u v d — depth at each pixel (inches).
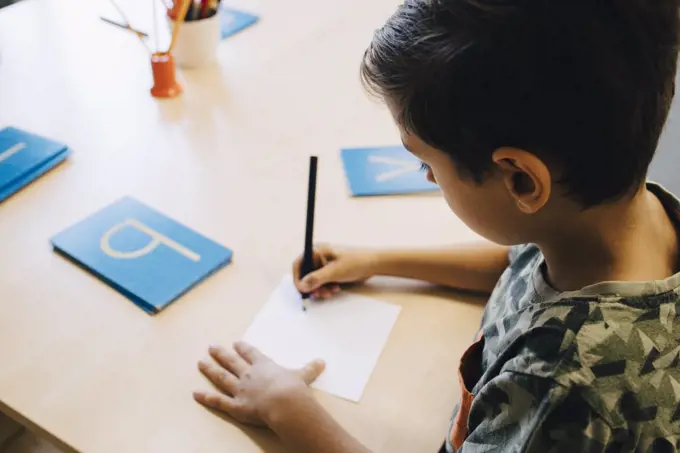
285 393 27.9
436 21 20.9
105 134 43.3
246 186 39.9
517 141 20.6
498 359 24.9
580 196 21.7
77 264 34.1
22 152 40.3
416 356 31.0
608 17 19.2
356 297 33.8
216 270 34.4
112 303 32.3
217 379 29.1
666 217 25.4
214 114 45.9
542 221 23.3
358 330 32.1
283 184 40.3
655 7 19.7
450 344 31.7
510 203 23.1
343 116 46.4
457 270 34.6
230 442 27.1
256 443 27.2
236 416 27.9
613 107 19.9
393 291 34.4
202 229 36.7
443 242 37.0
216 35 50.0
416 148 23.9
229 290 33.4
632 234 23.2
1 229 36.0
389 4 60.5
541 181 21.1
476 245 35.8
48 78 47.9
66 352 29.9
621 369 21.7
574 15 19.0
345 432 27.1
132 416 27.6
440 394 29.4
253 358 29.9
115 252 34.6
